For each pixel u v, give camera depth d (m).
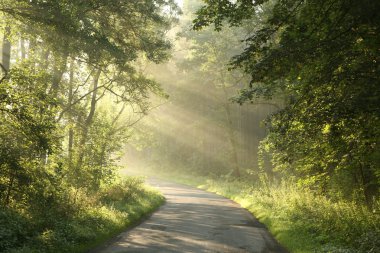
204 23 10.55
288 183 22.08
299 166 14.33
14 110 11.52
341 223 11.81
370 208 13.89
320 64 9.39
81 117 22.58
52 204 12.59
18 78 11.61
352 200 15.49
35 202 11.82
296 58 9.18
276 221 15.66
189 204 25.38
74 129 19.25
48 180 12.76
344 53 9.03
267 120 10.71
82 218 13.03
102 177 18.28
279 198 20.73
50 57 20.80
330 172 13.94
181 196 31.61
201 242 12.52
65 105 20.97
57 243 9.94
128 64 22.89
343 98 8.98
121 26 20.25
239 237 13.58
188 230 14.92
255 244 12.33
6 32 17.58
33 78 11.97
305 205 16.22
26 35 16.95
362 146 11.11
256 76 9.96
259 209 20.44
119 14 18.42
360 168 14.31
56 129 13.43
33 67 13.09
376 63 8.72
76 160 16.53
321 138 11.62
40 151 12.23
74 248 10.27
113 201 19.69
